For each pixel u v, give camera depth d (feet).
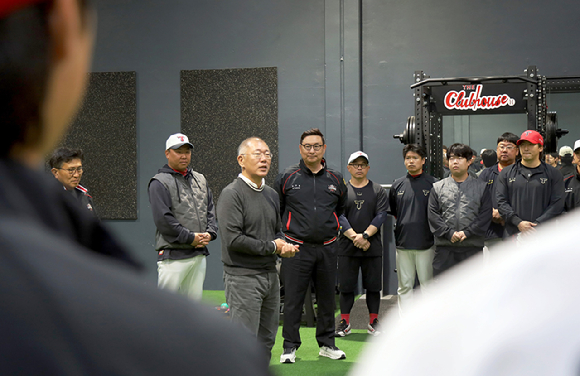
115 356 0.56
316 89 22.31
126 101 23.29
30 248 0.58
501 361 0.49
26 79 0.68
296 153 22.50
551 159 21.44
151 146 23.24
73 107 0.74
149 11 23.22
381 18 21.93
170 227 12.19
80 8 0.73
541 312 0.50
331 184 13.42
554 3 20.75
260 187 11.29
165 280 12.25
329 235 13.35
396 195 16.15
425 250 15.70
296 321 13.53
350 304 16.22
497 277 0.54
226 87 22.86
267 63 22.66
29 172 0.68
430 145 17.30
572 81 20.49
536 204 15.58
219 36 22.91
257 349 0.65
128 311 0.59
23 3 0.67
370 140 22.07
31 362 0.53
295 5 22.40
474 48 21.30
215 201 22.98
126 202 23.24
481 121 27.12
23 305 0.54
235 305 10.84
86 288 0.58
